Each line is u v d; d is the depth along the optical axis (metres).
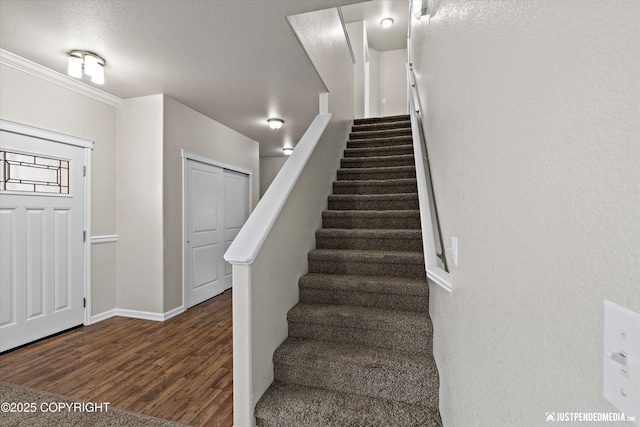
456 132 1.01
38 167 2.68
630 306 0.29
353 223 2.67
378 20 5.68
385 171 3.27
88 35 2.18
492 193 0.66
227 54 2.48
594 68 0.34
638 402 0.27
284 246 1.85
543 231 0.45
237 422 1.43
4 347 2.43
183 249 3.56
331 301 2.02
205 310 3.61
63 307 2.87
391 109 6.71
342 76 3.81
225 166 4.48
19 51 2.38
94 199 3.15
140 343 2.63
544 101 0.44
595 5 0.34
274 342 1.68
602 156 0.33
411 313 1.81
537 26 0.46
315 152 2.53
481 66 0.73
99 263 3.20
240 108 3.73
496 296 0.64
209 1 1.84
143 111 3.33
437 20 1.44
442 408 1.34
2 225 2.44
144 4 1.84
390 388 1.49
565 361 0.40
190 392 1.88
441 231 1.36
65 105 2.87
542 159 0.45
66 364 2.24
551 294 0.43
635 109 0.29
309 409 1.43
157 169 3.26
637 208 0.28
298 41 2.29
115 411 1.69
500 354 0.62
